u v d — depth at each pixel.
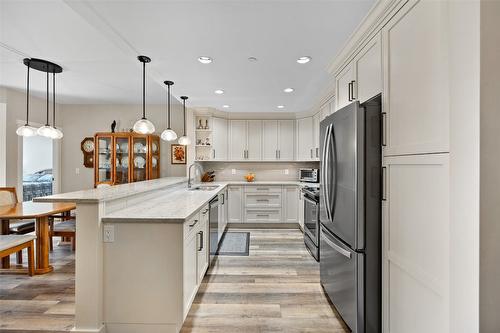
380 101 1.82
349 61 2.43
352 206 1.87
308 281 2.88
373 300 1.83
